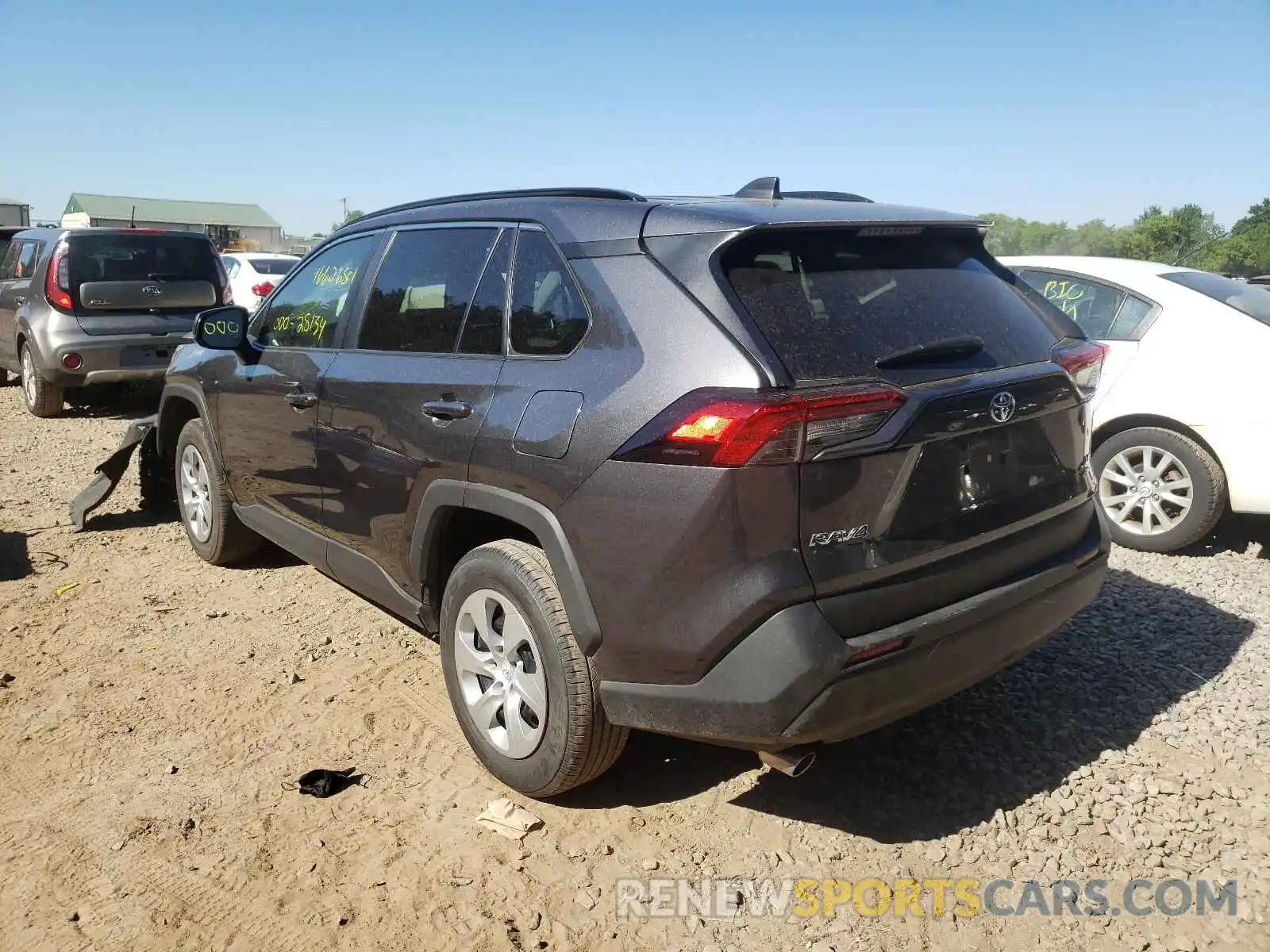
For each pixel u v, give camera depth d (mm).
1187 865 2887
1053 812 3123
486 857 2924
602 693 2850
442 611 3393
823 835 3041
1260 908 2709
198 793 3238
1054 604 3072
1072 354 3205
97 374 9609
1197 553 5668
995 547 2885
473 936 2609
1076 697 3859
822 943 2600
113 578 5227
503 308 3246
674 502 2568
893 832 3051
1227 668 4105
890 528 2623
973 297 3104
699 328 2633
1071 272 6082
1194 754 3455
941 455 2715
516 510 2969
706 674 2623
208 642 4434
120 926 2627
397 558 3607
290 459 4219
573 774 2998
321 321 4180
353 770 3389
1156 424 5531
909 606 2674
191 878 2818
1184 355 5441
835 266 2873
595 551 2750
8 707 3812
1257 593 4961
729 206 2918
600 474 2719
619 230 2955
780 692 2512
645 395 2664
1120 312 5781
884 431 2549
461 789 3281
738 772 3381
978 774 3346
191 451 5305
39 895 2744
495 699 3217
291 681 4027
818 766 3398
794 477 2471
